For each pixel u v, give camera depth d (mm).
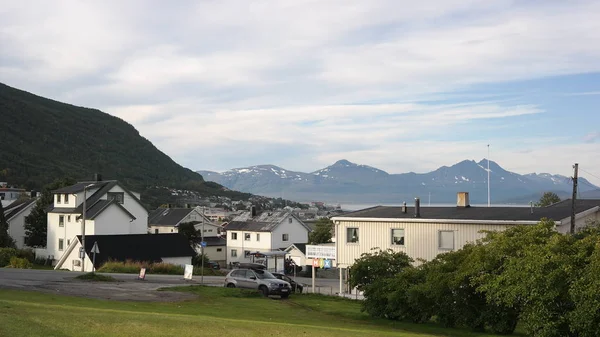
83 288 32531
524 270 21828
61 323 16297
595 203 45812
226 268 90500
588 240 21750
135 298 29094
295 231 93750
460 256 27984
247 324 20031
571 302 21453
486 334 25672
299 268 78938
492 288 23344
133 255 64250
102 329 16125
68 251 65812
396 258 32156
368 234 46250
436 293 26719
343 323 26891
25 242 89625
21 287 30781
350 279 32281
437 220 42500
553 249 21859
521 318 22781
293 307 32125
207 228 105188
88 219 72688
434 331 26312
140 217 81688
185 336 16297
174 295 31797
